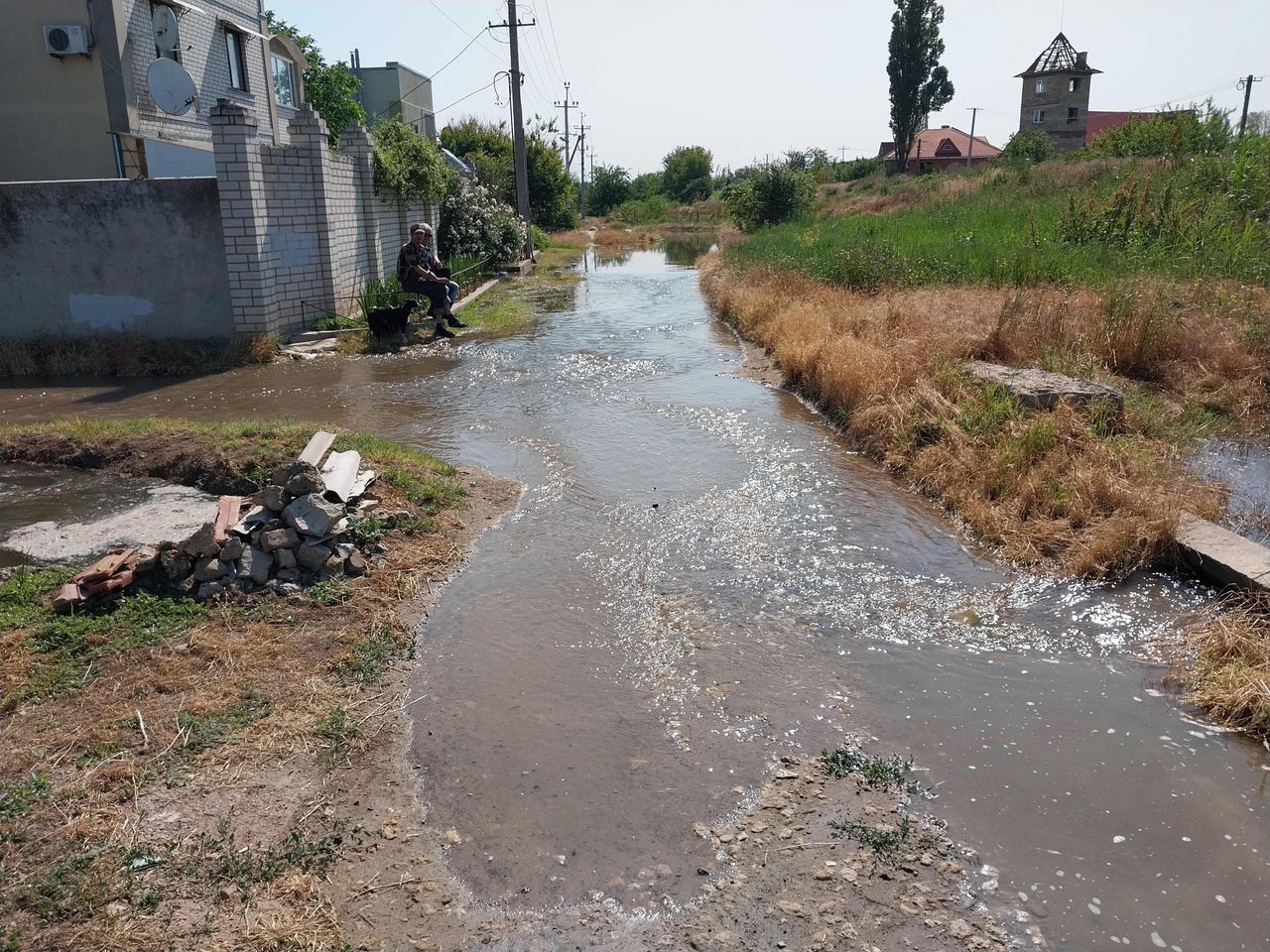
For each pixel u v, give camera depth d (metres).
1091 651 4.76
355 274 14.99
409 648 4.71
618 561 5.83
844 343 9.82
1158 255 12.78
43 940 2.82
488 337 13.84
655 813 3.55
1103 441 6.88
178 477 7.04
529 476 7.41
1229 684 4.21
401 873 3.24
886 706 4.27
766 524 6.44
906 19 53.78
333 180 13.80
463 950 2.92
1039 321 9.72
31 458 7.59
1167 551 5.58
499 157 41.31
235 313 12.22
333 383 10.79
